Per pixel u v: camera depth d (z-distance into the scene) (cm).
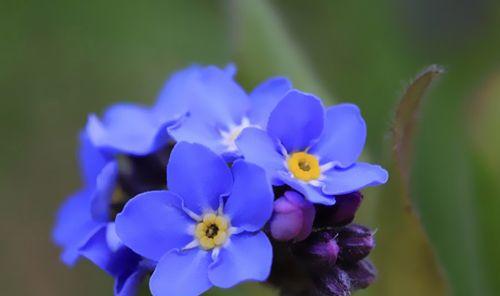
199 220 9
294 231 9
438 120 13
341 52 14
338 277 10
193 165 9
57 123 16
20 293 15
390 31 14
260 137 10
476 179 12
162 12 16
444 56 14
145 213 9
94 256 10
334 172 10
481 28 14
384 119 14
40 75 16
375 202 11
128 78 16
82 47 16
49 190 15
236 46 12
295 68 12
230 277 9
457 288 12
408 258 11
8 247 15
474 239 12
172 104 11
